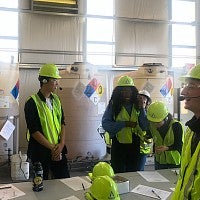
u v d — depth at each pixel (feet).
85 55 18.51
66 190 6.97
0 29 17.01
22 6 17.20
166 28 20.30
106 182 5.78
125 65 19.27
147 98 11.14
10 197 6.54
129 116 10.21
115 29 19.04
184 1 20.95
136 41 19.49
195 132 5.12
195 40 21.22
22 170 14.38
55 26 17.79
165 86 17.15
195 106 4.93
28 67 17.21
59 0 17.49
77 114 15.66
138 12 19.48
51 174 9.12
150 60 19.88
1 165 15.10
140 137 10.21
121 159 10.25
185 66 19.79
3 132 14.67
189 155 5.14
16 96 15.16
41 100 9.04
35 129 8.76
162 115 8.76
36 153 8.89
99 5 18.81
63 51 17.98
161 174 8.23
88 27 18.67
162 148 8.65
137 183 7.48
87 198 6.08
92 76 15.89
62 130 9.57
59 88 15.44
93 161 16.43
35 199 6.40
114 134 10.08
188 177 4.97
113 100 10.37
